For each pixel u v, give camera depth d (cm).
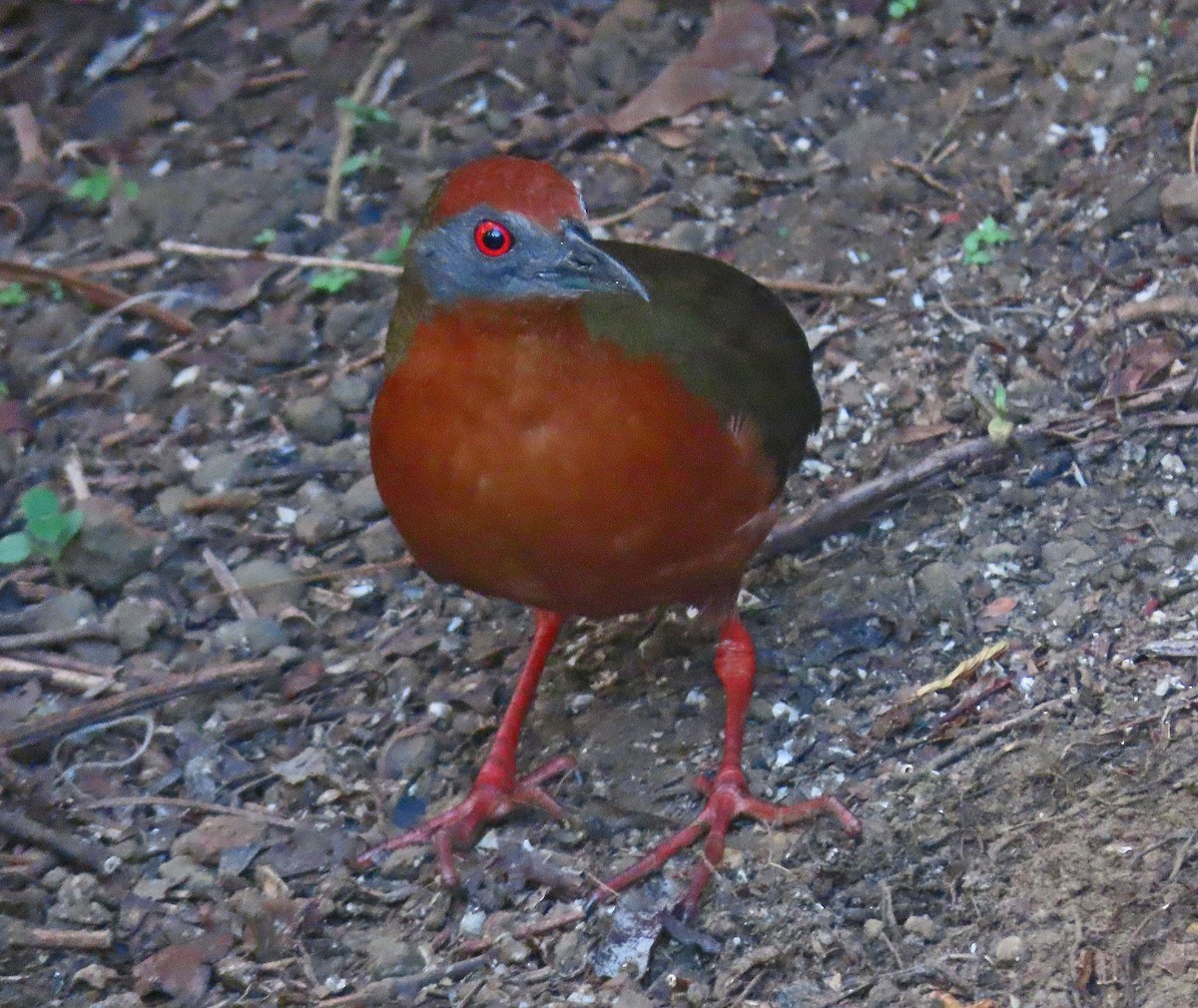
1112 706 918
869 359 1199
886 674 991
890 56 1446
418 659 1074
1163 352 1125
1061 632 973
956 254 1257
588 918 886
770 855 895
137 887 945
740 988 830
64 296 1374
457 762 1009
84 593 1130
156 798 995
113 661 1094
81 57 1589
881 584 1041
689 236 1338
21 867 951
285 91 1538
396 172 1459
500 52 1541
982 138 1349
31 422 1278
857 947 833
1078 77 1353
